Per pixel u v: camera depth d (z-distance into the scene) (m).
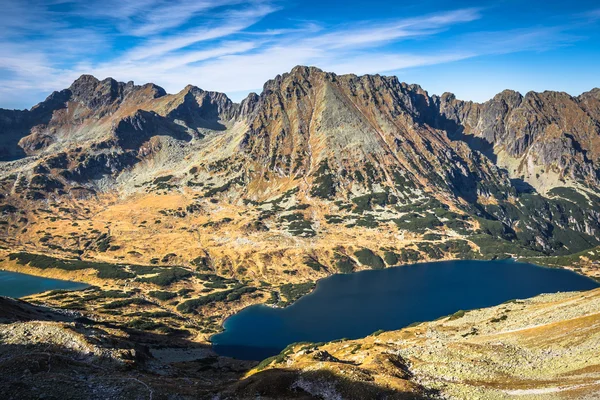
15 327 86.50
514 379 63.12
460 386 62.06
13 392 55.38
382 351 92.00
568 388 54.59
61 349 78.81
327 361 76.19
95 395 58.56
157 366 93.88
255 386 64.25
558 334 80.69
